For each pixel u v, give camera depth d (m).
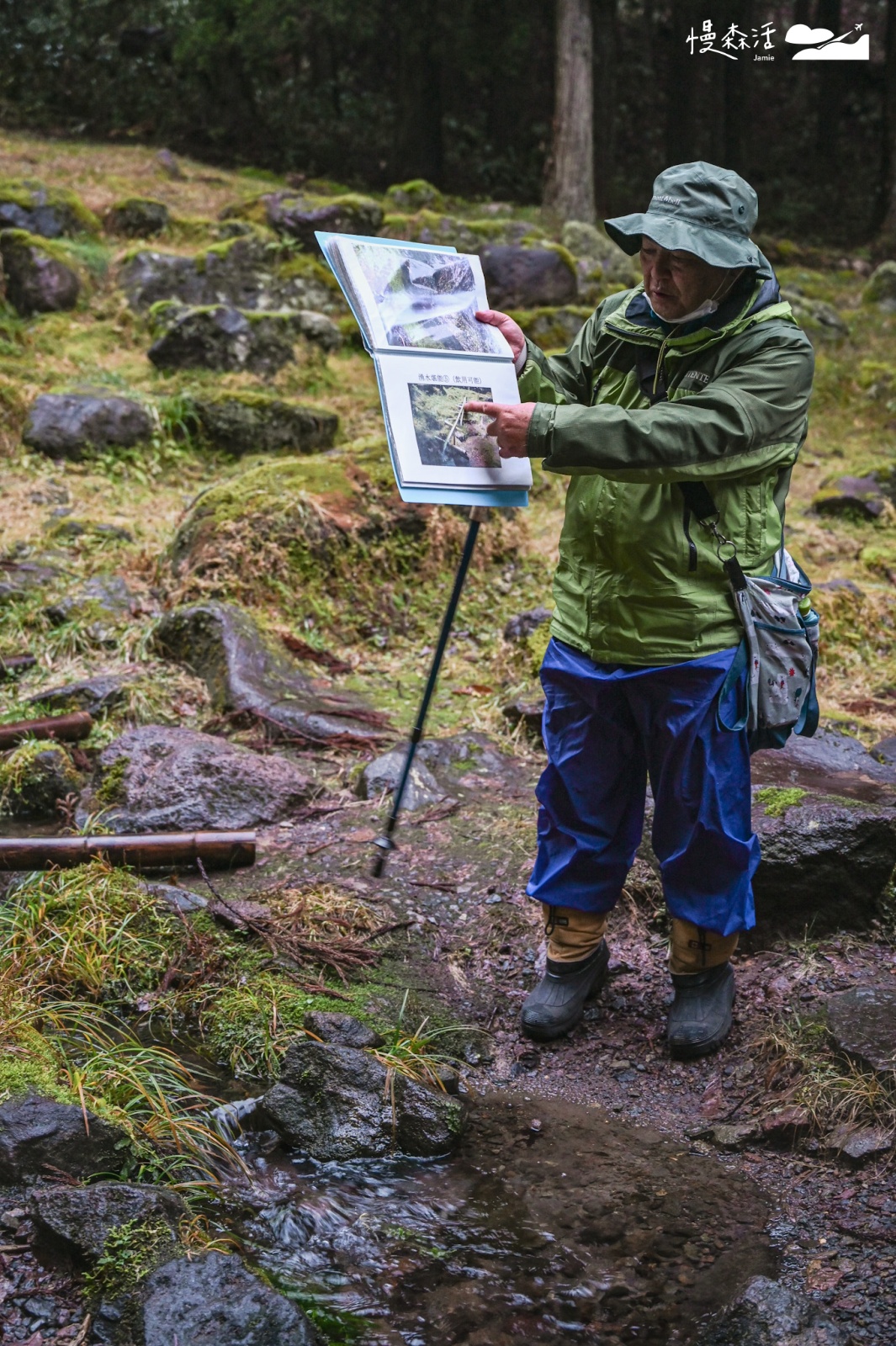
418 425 2.75
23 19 18.00
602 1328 2.29
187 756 4.41
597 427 2.62
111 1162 2.62
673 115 20.44
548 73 22.47
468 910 3.82
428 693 3.34
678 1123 2.98
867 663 6.06
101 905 3.61
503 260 11.09
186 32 17.25
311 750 4.88
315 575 6.04
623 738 3.07
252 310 10.10
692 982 3.22
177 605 5.76
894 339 12.85
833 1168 2.75
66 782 4.49
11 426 7.57
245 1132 2.88
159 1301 2.18
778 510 2.92
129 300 9.77
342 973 3.48
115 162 13.89
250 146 18.30
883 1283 2.37
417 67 18.25
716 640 2.88
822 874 3.54
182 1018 3.35
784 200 22.36
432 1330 2.28
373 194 16.48
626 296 3.00
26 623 5.64
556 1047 3.29
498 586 6.46
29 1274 2.33
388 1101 2.90
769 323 2.77
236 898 3.80
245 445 7.93
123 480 7.46
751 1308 2.22
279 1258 2.46
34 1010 3.16
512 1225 2.59
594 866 3.21
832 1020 3.06
